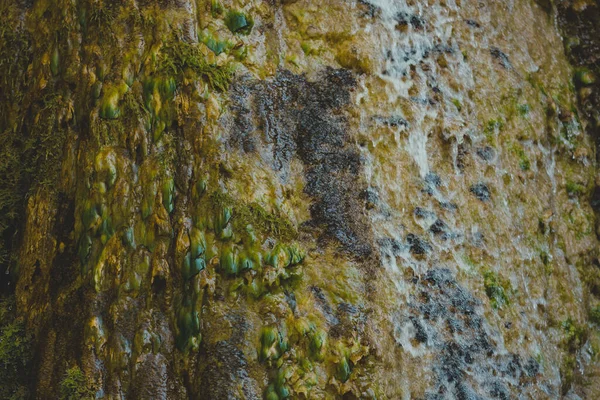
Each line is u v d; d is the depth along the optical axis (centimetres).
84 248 316
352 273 313
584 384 377
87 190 319
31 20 357
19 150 349
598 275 398
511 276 356
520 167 377
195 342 298
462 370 327
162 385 299
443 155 359
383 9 362
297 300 305
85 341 307
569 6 423
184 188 309
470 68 379
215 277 301
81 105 330
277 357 294
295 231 314
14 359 326
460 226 349
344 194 325
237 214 306
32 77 350
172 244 305
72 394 304
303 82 339
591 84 418
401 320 318
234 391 291
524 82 392
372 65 350
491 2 399
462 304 337
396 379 308
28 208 339
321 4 353
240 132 317
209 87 316
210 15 327
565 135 404
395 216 334
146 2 327
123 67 322
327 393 294
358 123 339
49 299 324
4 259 346
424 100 360
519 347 347
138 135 315
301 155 328
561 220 391
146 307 304
